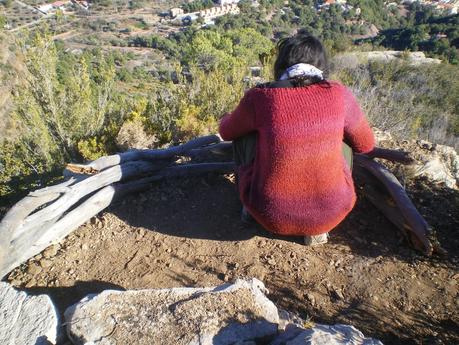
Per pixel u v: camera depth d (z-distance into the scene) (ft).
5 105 51.85
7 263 8.85
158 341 6.53
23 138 20.49
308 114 7.47
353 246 10.05
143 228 10.71
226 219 10.94
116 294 7.35
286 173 7.90
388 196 10.48
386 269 9.39
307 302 8.63
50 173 17.61
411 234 9.86
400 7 267.39
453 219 10.77
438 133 24.81
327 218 8.43
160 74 126.72
